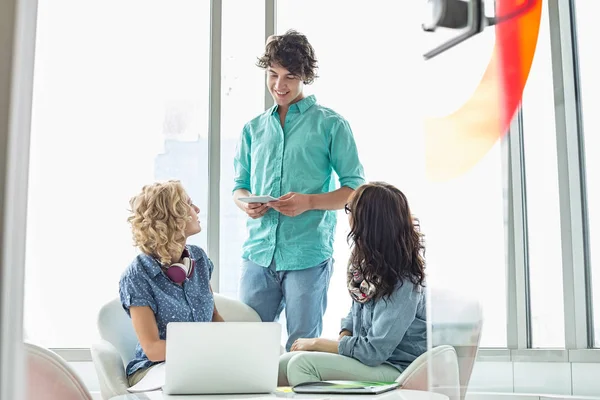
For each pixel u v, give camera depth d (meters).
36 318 3.07
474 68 0.78
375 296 2.05
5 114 0.50
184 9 3.22
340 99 3.10
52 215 3.11
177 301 2.24
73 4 3.20
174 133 3.18
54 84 3.16
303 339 2.22
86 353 3.03
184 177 3.17
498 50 0.78
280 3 3.20
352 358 2.04
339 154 2.63
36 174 3.11
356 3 3.12
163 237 2.25
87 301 3.10
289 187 2.64
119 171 3.16
